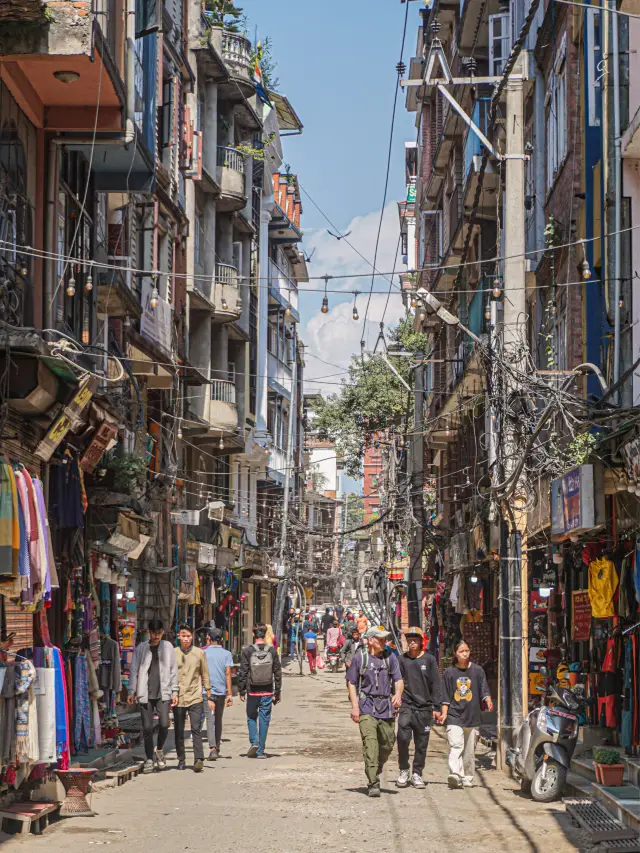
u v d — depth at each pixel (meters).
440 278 34.41
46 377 11.50
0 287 11.94
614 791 11.67
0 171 12.55
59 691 10.97
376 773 12.63
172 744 18.45
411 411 47.19
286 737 19.67
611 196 15.02
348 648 35.97
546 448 16.53
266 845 9.69
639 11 14.66
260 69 42.41
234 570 39.69
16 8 11.45
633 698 13.45
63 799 11.15
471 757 13.77
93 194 16.61
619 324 14.45
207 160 34.12
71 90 13.34
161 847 9.56
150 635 15.23
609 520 14.98
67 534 14.65
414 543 36.50
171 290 26.83
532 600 19.91
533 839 10.05
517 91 14.84
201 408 33.59
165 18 25.44
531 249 20.97
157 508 26.00
